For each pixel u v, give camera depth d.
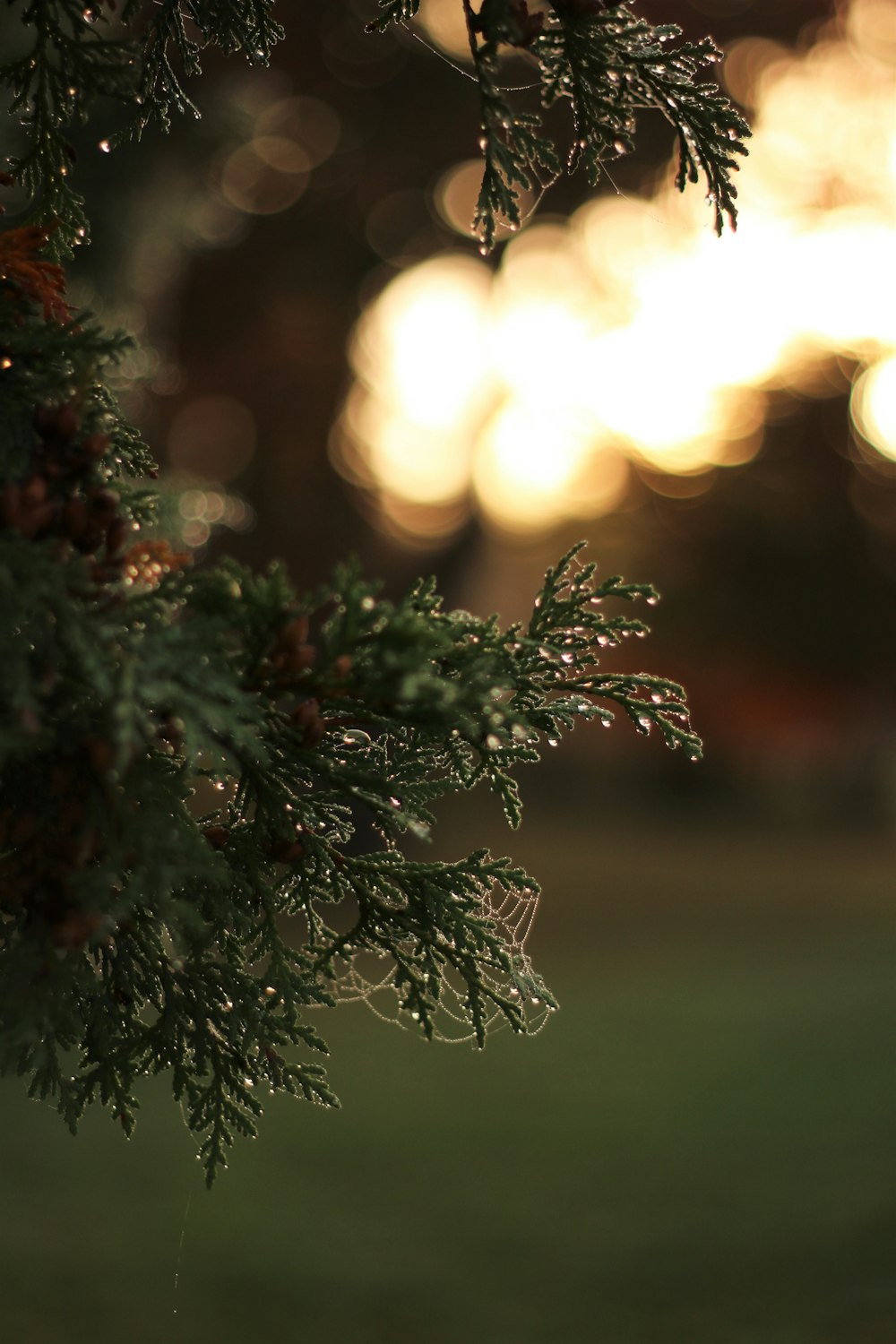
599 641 1.91
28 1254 6.61
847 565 32.66
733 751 33.66
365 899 1.90
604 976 14.84
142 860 1.45
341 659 1.53
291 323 19.80
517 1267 6.73
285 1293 6.20
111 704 1.50
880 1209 7.22
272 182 18.25
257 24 2.19
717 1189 7.81
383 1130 9.16
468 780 1.93
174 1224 7.22
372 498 21.25
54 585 1.38
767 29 21.20
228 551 19.73
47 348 1.58
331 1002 1.81
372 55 17.80
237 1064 1.79
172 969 1.79
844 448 32.69
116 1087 1.78
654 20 20.23
